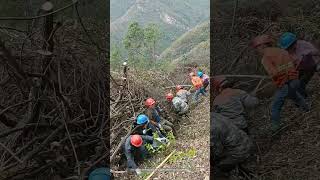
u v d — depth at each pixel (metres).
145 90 7.83
